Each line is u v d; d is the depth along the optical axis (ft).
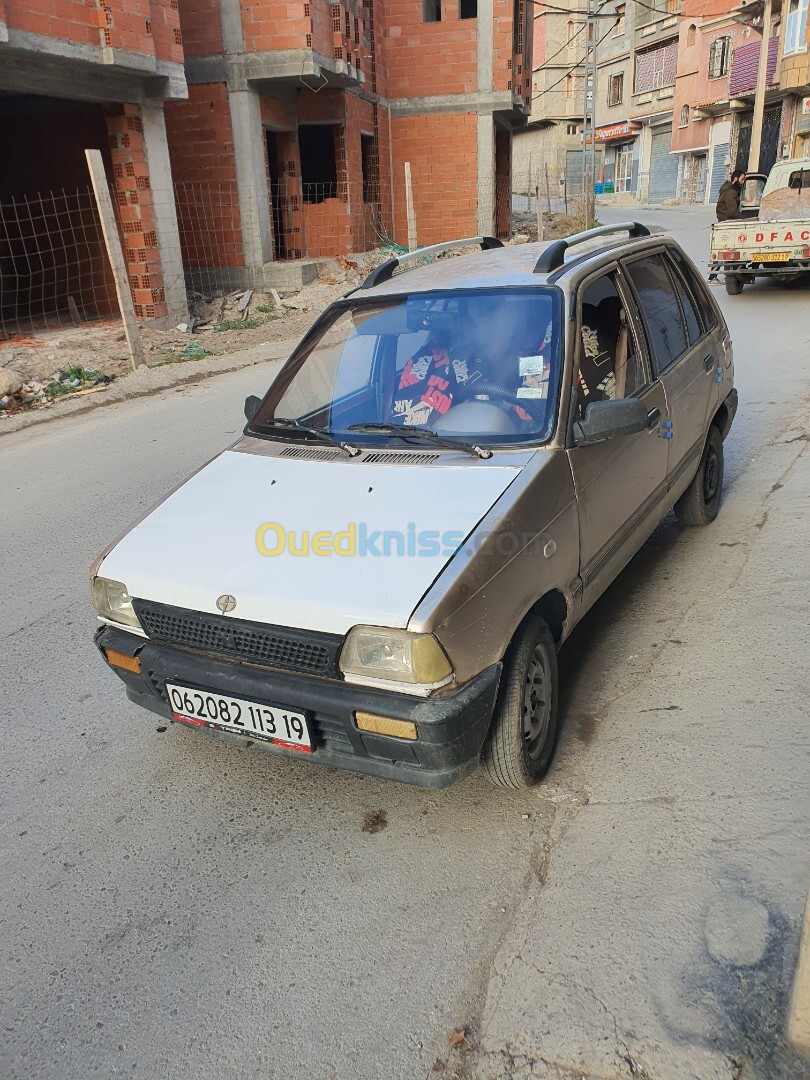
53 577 16.33
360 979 7.45
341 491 9.59
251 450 11.28
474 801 9.55
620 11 151.84
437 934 7.82
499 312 10.89
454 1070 6.61
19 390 30.73
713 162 124.47
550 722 9.82
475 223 67.82
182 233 51.13
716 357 15.26
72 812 9.96
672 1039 6.59
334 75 51.01
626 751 10.05
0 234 43.86
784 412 22.59
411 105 65.87
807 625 12.18
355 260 56.85
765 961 7.11
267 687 8.36
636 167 153.48
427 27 63.87
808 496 16.74
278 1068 6.75
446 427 10.29
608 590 14.12
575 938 7.58
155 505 10.63
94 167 31.48
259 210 50.42
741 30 111.96
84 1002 7.50
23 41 31.12
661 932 7.52
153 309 41.86
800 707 10.37
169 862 9.05
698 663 11.66
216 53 47.52
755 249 41.16
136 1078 6.79
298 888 8.54
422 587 7.92
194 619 8.73
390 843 9.04
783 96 101.91
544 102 175.01
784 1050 6.40
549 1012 6.94
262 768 10.53
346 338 11.98
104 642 9.59
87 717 11.84
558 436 9.80
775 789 9.06
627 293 12.40
